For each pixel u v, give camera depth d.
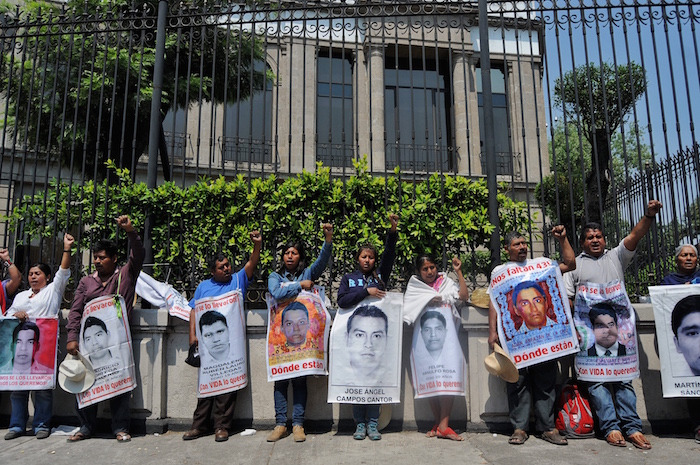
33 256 8.29
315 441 4.45
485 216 5.28
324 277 5.54
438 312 4.63
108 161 5.52
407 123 14.78
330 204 5.35
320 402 4.84
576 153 19.61
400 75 15.04
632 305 4.79
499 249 5.12
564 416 4.49
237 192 5.43
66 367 4.52
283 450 4.20
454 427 4.76
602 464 3.78
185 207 5.40
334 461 3.91
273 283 4.65
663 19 5.36
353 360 4.54
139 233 5.50
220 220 5.38
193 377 4.95
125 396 4.63
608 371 4.33
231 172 13.38
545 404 4.38
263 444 4.37
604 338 4.38
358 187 5.36
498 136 15.61
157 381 4.85
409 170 14.39
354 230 5.32
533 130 15.35
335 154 14.24
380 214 5.38
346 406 4.84
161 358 4.89
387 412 4.71
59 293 4.88
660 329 4.50
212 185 5.43
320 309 4.68
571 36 5.34
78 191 5.74
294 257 4.78
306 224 5.32
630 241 4.46
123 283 4.73
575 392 4.53
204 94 10.15
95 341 4.61
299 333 4.58
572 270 4.56
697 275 4.62
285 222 5.34
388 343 4.58
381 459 3.95
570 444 4.27
